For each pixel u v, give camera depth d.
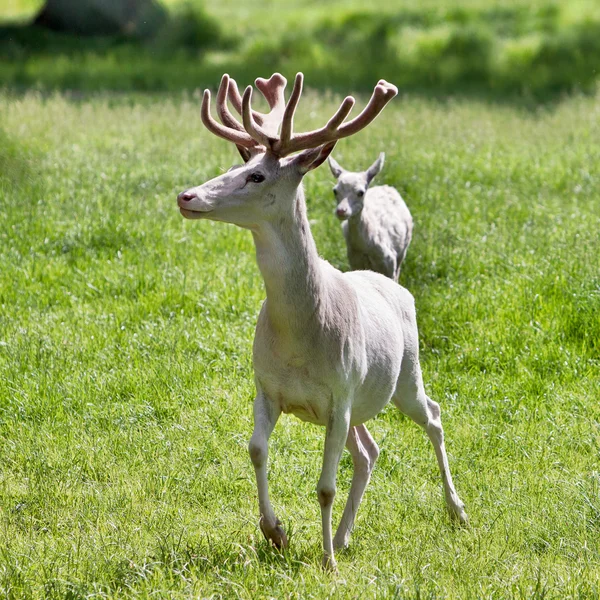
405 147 32.88
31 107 37.16
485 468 13.77
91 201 26.00
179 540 11.05
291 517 12.26
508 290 19.70
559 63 56.91
